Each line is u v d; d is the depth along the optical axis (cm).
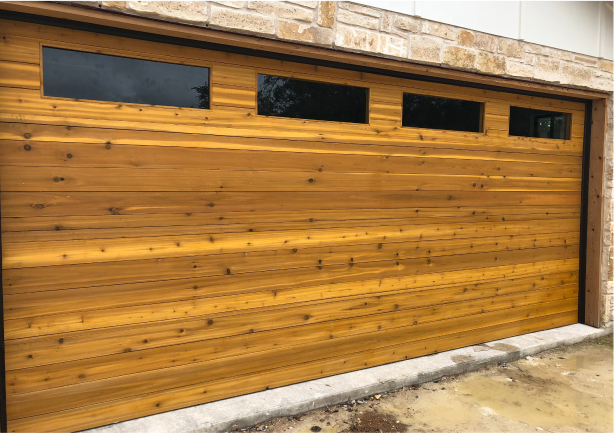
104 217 245
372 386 312
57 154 233
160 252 260
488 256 395
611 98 438
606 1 421
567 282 453
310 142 303
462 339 387
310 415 285
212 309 278
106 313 250
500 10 362
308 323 311
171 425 256
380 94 330
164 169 258
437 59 331
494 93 387
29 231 229
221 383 284
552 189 432
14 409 232
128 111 248
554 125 434
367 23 300
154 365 264
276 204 294
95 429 250
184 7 240
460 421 284
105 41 240
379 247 337
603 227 447
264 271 293
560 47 398
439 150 361
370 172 329
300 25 275
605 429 278
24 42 223
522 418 289
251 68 280
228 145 276
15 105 222
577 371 363
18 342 231
